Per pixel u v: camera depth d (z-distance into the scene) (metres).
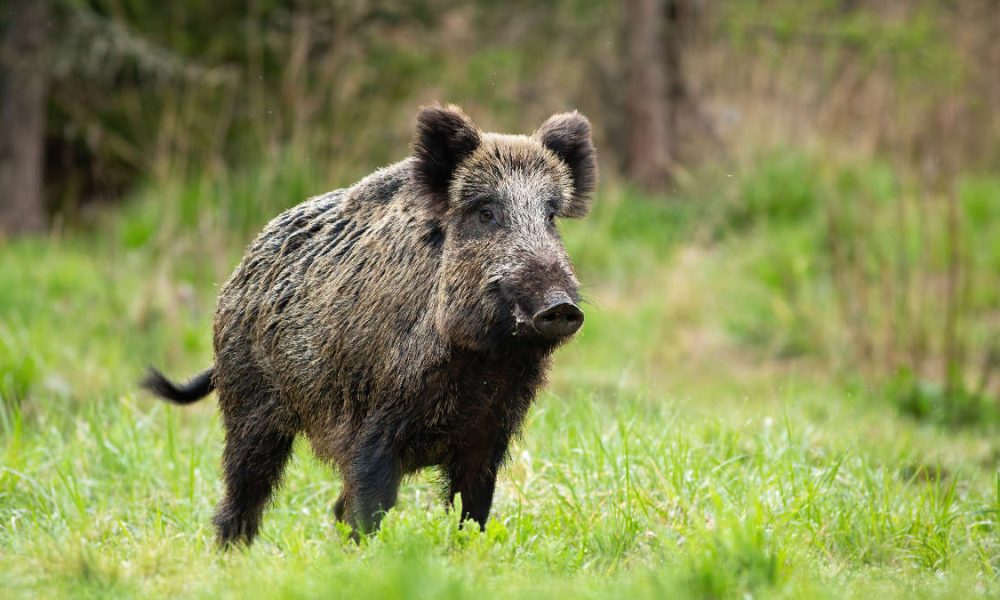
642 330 34.69
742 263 37.97
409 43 47.97
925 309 31.72
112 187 46.31
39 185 42.28
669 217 42.78
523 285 13.87
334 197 16.61
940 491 18.83
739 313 35.12
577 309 13.52
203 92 43.59
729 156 44.56
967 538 16.38
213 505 18.36
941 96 43.06
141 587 12.70
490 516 16.58
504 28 51.41
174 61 41.38
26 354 26.09
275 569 12.95
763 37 45.31
